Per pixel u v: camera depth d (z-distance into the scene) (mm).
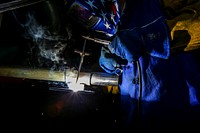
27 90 4082
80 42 4305
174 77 2381
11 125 3748
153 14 2236
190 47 2414
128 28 2344
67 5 2629
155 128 2396
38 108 3998
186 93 2354
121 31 2330
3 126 3719
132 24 2330
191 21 2184
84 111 4043
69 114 3994
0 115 3826
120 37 2295
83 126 3881
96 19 2605
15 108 3932
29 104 4016
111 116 3971
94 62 4391
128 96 2752
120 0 2533
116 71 2914
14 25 4188
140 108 2451
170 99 2348
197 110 2334
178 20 2211
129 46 2262
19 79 3996
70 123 3895
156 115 2381
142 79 2434
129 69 2660
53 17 3654
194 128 2352
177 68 2406
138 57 2354
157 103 2363
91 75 2918
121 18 2424
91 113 4027
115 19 2609
